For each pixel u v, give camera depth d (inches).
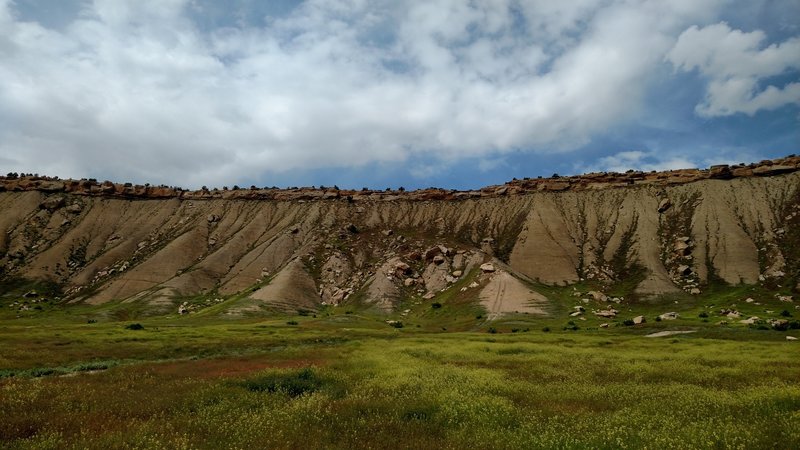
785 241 6230.3
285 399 885.8
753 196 7180.1
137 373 1264.8
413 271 7042.3
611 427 663.8
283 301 5979.3
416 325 4938.5
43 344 2107.5
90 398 869.2
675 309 5177.2
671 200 7765.8
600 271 6727.4
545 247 7372.1
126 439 583.5
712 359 1537.9
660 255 6776.6
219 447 569.6
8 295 6550.2
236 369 1355.8
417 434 642.2
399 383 1016.9
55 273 7268.7
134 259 7731.3
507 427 680.4
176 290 6510.8
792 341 2613.2
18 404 802.8
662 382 1081.4
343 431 652.1
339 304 6387.8
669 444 568.4
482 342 2404.0
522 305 4987.7
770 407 777.6
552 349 1939.0
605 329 3777.1
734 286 5698.8
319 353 1824.6
